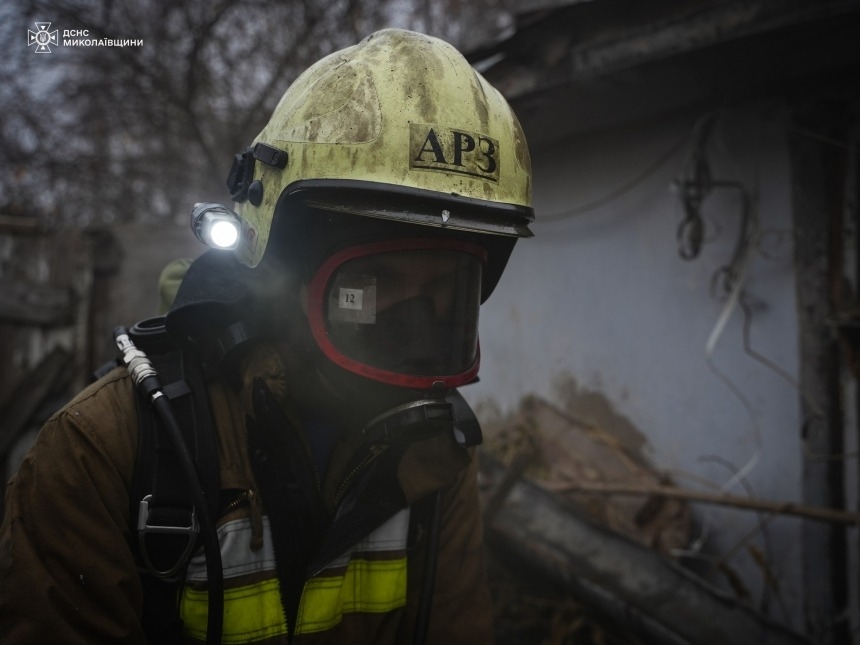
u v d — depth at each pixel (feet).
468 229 3.67
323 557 3.67
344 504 3.84
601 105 11.79
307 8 20.72
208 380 3.80
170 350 3.96
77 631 3.14
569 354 13.93
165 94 21.81
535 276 14.75
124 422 3.44
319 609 3.71
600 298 13.34
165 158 24.72
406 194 3.58
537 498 10.22
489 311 15.89
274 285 3.96
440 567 4.31
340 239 3.74
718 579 10.93
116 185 24.63
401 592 4.06
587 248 13.66
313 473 3.80
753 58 9.57
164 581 3.36
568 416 12.59
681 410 11.83
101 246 15.05
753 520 10.64
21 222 13.98
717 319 11.32
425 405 3.69
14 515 3.23
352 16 21.27
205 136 24.41
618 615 8.87
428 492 4.04
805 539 10.00
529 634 10.34
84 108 23.21
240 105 23.34
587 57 10.36
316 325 3.71
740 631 8.29
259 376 3.73
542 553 9.64
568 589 9.45
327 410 4.02
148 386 3.43
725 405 11.16
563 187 14.15
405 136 3.66
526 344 14.93
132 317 15.25
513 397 15.20
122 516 3.31
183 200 26.11
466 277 3.95
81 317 14.17
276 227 3.73
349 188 3.56
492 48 11.55
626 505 10.68
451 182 3.71
